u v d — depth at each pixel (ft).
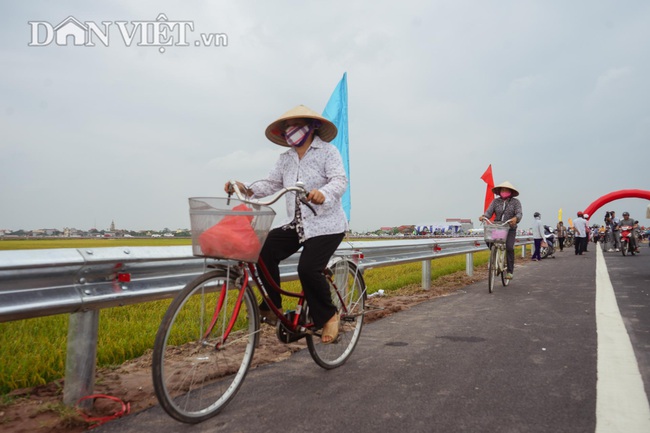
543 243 64.39
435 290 29.17
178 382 11.11
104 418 9.18
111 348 13.55
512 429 8.48
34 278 8.52
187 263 11.90
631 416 9.03
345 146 26.20
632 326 17.12
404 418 9.04
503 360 12.98
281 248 11.57
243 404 9.93
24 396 10.16
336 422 8.90
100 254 9.65
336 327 11.87
